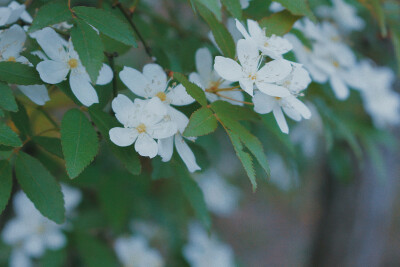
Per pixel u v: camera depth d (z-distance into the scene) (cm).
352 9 64
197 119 48
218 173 98
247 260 173
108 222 69
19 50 49
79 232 67
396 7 62
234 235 180
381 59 73
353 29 68
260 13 55
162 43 58
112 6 54
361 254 91
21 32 49
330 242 92
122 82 51
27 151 62
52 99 58
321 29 60
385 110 65
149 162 72
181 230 81
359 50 73
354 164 84
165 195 79
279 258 177
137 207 75
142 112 48
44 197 49
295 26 57
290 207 178
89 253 67
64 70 49
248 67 49
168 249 81
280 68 49
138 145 48
